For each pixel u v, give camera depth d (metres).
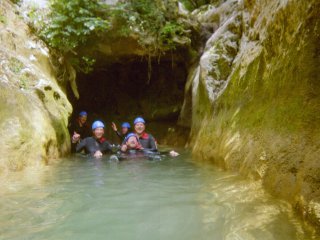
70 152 5.84
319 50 2.43
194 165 4.22
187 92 8.29
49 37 6.57
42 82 5.56
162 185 2.98
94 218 2.02
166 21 8.10
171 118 10.25
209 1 10.09
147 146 5.93
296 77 2.67
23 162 3.99
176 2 8.52
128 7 7.68
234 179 3.09
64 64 7.02
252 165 2.98
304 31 2.64
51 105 5.57
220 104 4.83
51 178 3.41
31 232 1.79
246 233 1.72
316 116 2.28
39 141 4.46
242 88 4.14
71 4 6.78
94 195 2.62
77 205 2.32
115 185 3.02
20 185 3.04
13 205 2.33
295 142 2.38
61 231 1.80
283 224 1.82
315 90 2.40
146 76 10.79
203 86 5.70
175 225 1.88
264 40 3.63
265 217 1.95
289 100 2.71
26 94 4.92
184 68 9.59
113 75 10.93
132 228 1.84
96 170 3.95
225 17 7.54
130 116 11.11
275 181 2.44
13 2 6.71
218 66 5.59
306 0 2.63
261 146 2.94
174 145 8.28
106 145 6.26
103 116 11.17
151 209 2.20
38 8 6.88
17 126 4.21
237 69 4.55
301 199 1.97
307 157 2.14
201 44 8.41
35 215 2.09
